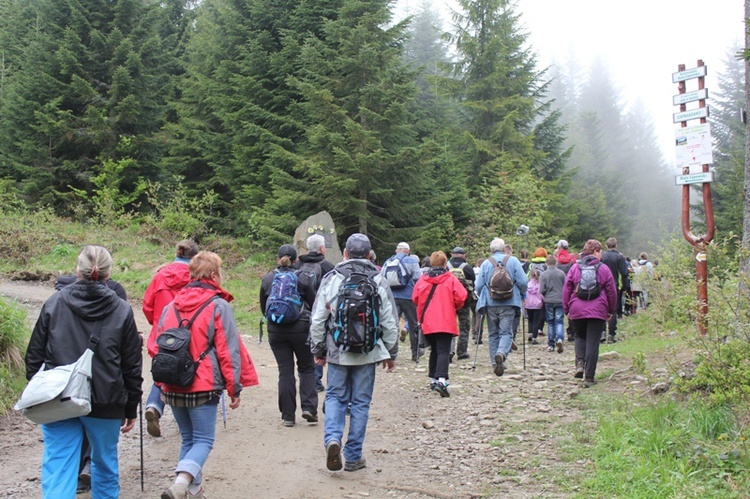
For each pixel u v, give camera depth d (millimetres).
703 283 7309
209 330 4371
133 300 14648
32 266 16938
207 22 23656
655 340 10570
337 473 5359
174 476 5254
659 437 5168
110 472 4027
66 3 21625
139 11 22578
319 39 19891
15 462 5582
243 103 19766
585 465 5184
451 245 20719
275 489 4996
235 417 7055
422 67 17609
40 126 20984
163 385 4355
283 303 6383
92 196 21531
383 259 19031
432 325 7840
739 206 25938
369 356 5285
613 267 12008
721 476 4477
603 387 7770
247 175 20094
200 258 4570
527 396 7699
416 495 4859
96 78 21781
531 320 13055
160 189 22156
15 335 7492
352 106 17984
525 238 20688
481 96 27672
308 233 16016
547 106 29188
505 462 5434
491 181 24781
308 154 17578
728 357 5594
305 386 6688
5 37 28172
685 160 8352
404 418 7055
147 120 22141
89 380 3750
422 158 16641
